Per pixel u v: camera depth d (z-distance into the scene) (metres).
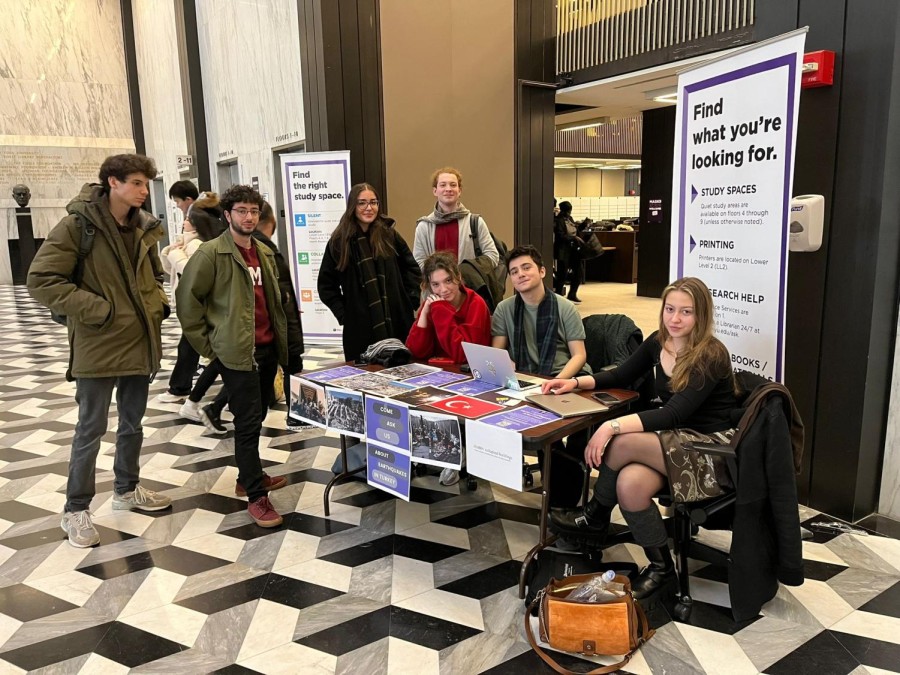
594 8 7.16
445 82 6.49
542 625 2.08
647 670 1.97
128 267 2.76
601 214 19.02
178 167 11.34
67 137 13.77
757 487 2.12
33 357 6.82
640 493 2.19
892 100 2.59
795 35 2.41
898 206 2.71
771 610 2.27
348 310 3.49
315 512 3.12
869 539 2.75
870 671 1.96
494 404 2.44
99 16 13.82
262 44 7.90
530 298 2.91
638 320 8.02
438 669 2.00
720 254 2.91
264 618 2.28
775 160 2.57
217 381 5.61
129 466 3.13
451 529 2.93
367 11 5.96
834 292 2.85
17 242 13.56
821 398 2.95
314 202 5.98
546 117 7.32
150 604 2.38
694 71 2.95
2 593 2.47
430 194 6.57
